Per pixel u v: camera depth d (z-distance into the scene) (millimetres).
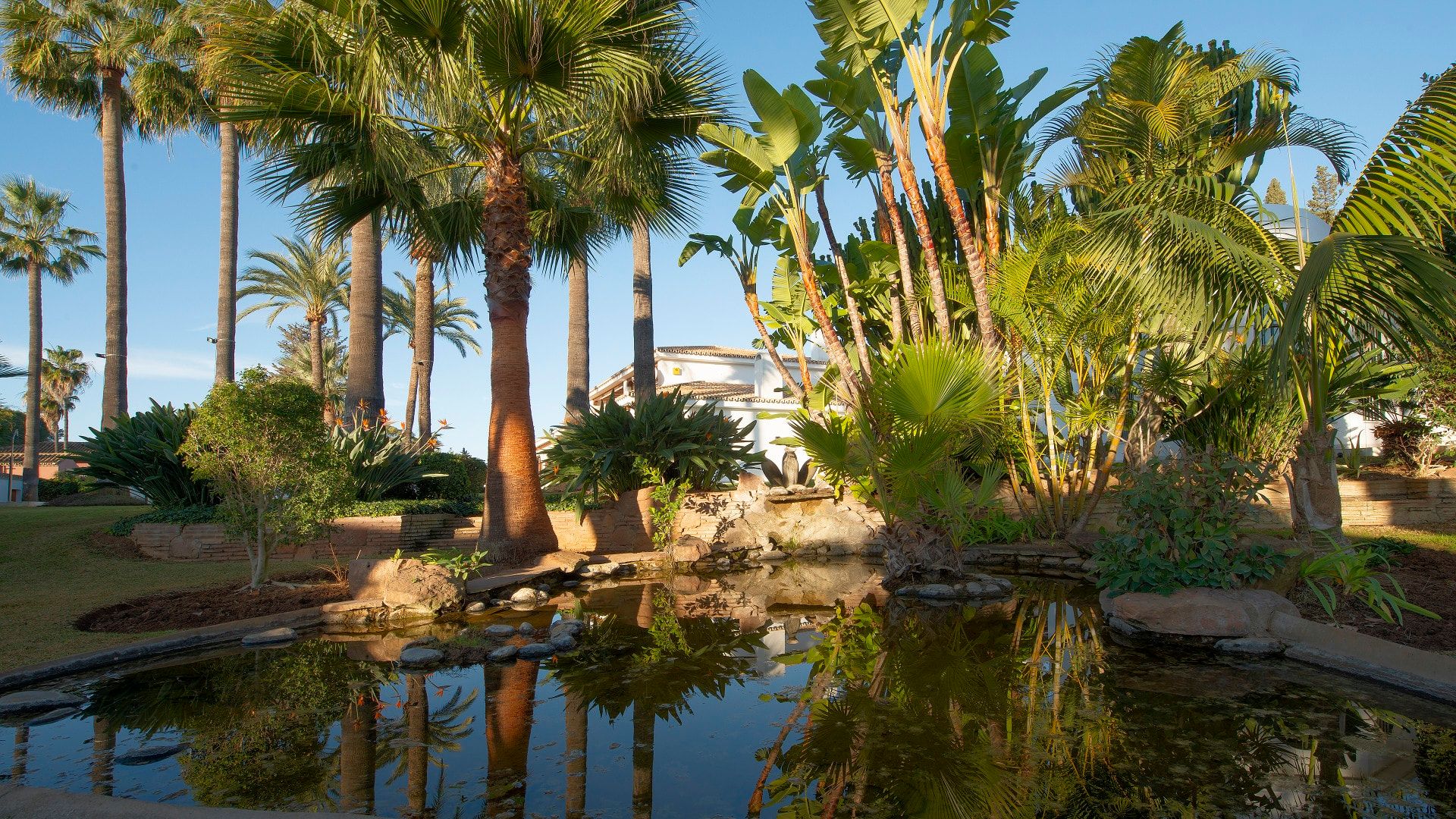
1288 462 7148
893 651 5477
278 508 7473
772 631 6246
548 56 7570
